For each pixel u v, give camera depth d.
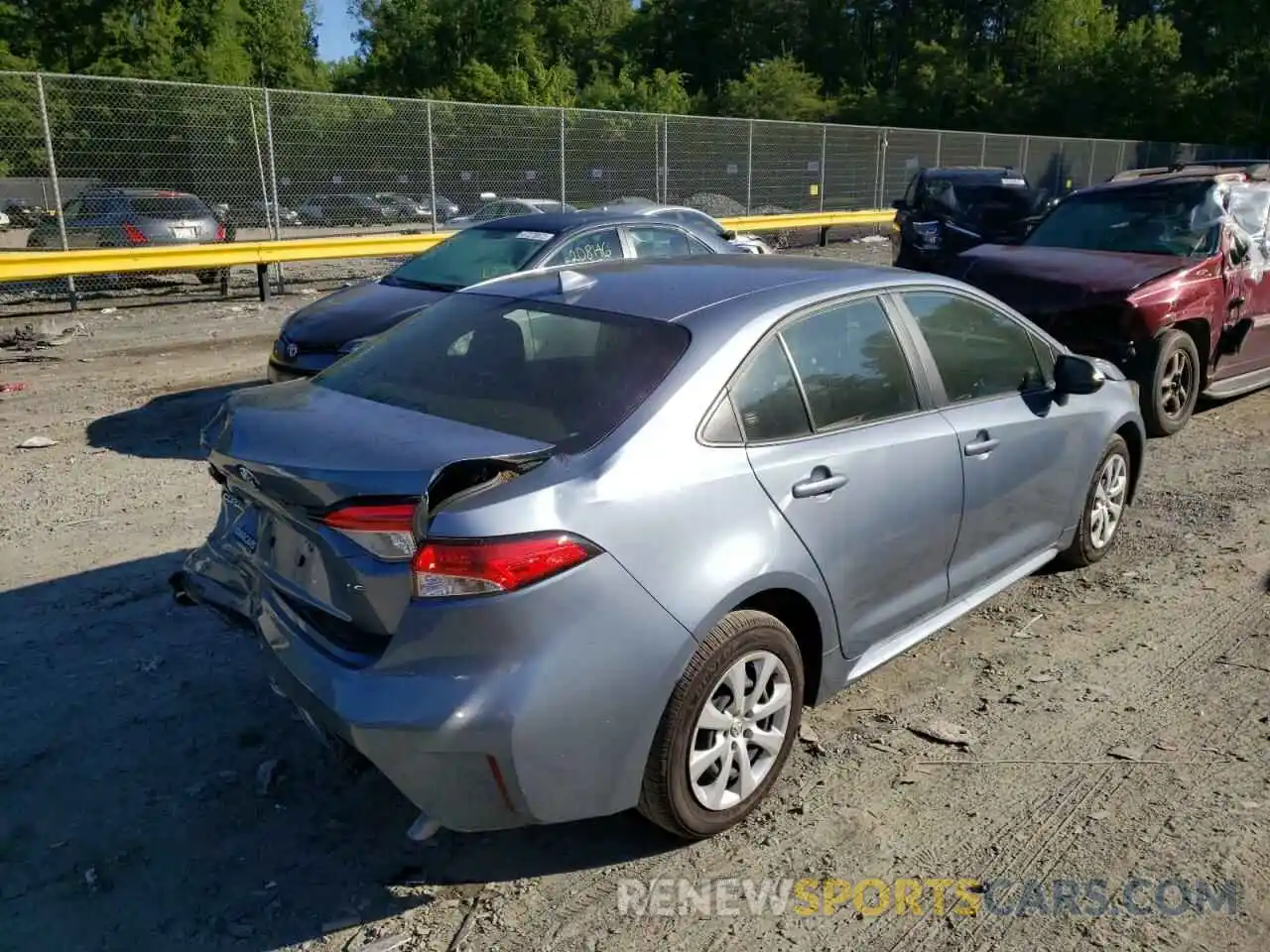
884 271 3.92
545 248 7.86
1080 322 7.25
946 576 3.93
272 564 3.01
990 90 48.19
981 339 4.19
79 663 4.12
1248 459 7.02
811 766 3.51
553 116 18.00
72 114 13.23
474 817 2.66
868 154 23.91
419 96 52.28
